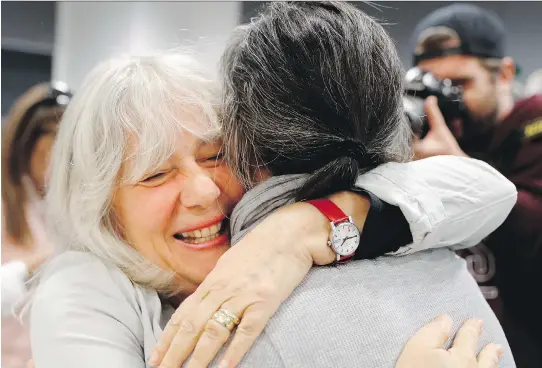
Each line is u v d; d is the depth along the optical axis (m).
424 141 1.20
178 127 0.79
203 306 0.62
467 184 0.75
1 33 1.62
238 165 0.77
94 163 0.79
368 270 0.67
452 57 1.36
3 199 1.50
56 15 1.62
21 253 1.49
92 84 0.83
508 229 1.30
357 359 0.60
